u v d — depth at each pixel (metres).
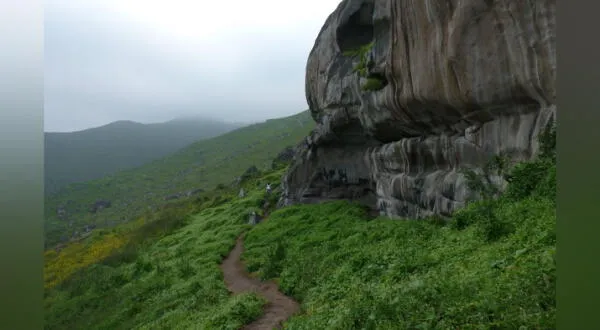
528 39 8.64
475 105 10.91
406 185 16.08
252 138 124.38
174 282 17.75
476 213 9.96
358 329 6.68
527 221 7.92
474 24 10.04
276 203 31.62
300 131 112.25
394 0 13.78
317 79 26.19
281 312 10.94
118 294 18.53
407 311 6.18
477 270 6.82
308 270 12.90
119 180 102.06
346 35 22.50
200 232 28.78
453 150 12.83
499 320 4.77
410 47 13.10
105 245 36.03
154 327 12.52
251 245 20.94
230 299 12.68
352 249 12.99
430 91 12.28
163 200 76.31
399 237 12.59
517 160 9.95
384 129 17.55
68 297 21.34
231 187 51.62
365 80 18.47
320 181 26.59
